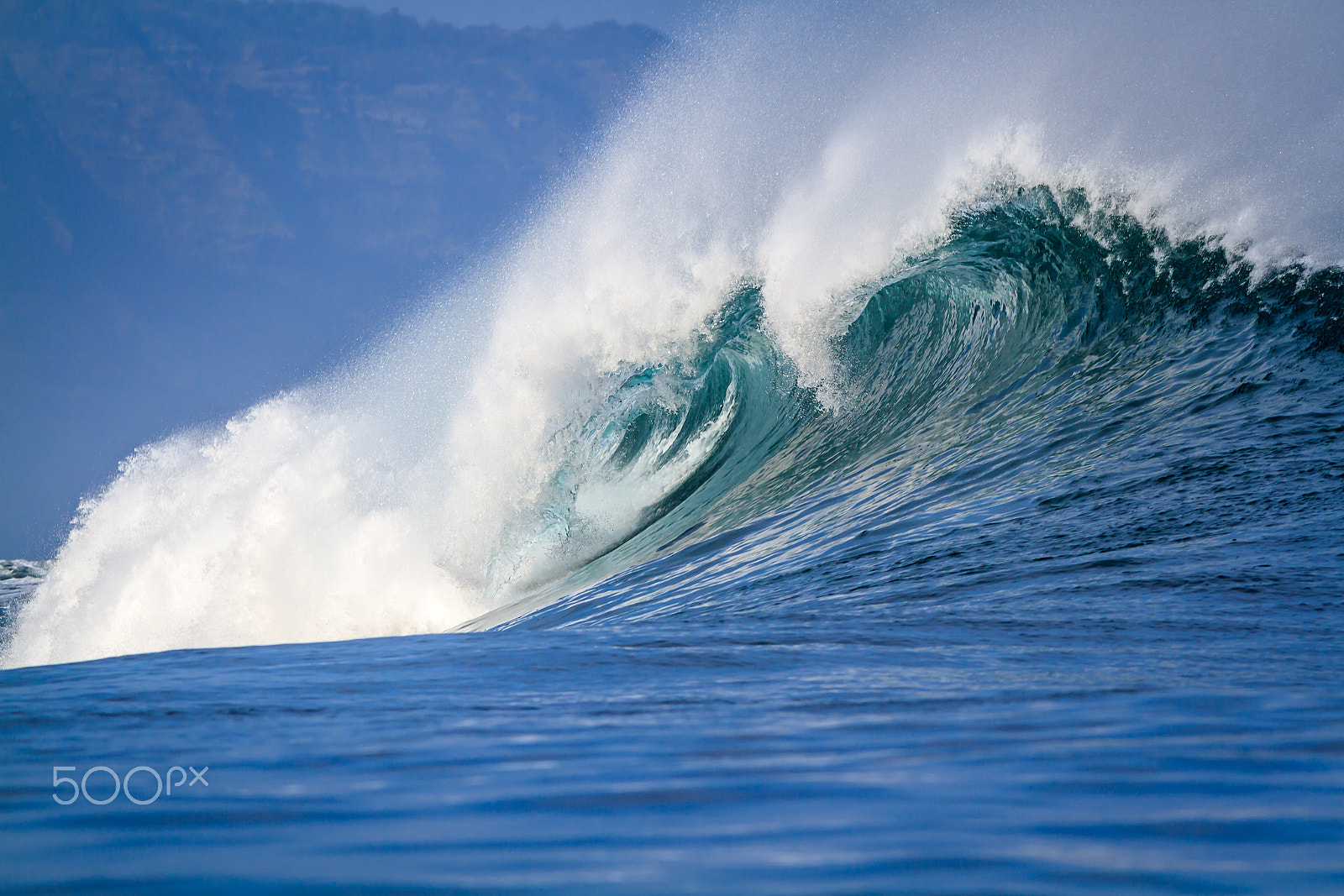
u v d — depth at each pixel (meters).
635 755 9.03
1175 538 23.31
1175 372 36.81
